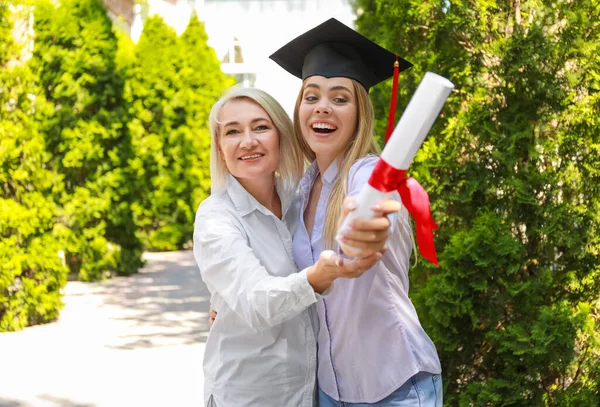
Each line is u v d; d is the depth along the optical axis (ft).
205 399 8.52
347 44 8.23
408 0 13.83
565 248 12.98
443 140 13.71
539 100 12.87
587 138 12.76
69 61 33.78
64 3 33.83
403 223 7.63
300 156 8.70
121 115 35.12
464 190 13.35
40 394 18.29
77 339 23.89
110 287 33.50
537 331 12.21
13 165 25.17
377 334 7.73
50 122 33.83
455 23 13.20
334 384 8.03
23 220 25.03
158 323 26.23
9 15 25.45
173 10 66.49
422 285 13.57
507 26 13.32
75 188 34.68
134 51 45.42
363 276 7.64
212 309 8.93
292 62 8.87
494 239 12.54
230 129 8.25
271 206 8.71
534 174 12.77
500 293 12.77
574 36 12.62
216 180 8.55
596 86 12.67
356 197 5.53
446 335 12.91
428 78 5.16
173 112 45.60
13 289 25.18
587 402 12.39
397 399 7.74
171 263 40.93
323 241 7.87
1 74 25.09
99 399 17.93
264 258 8.20
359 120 8.14
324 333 8.07
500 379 12.64
